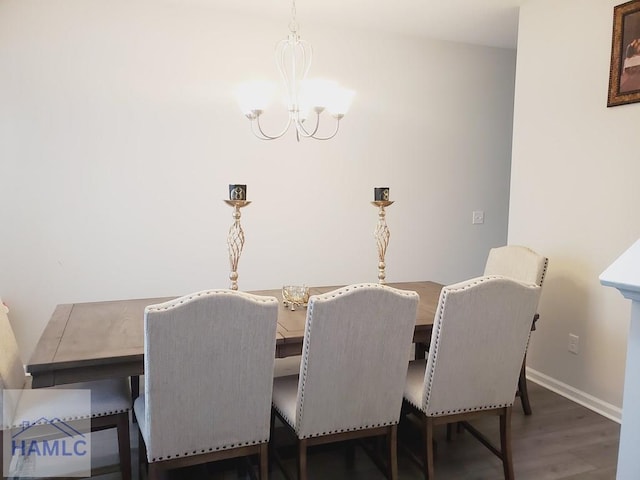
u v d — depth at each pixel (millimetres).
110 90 3262
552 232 3143
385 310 1801
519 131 3377
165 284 3506
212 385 1657
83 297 3324
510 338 2031
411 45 4031
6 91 3051
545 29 3152
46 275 3232
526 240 3338
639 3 2564
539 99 3211
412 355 3582
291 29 3656
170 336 1545
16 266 3168
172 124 3418
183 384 1616
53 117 3154
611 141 2746
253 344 1666
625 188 2680
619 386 2758
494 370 2055
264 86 2568
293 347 2014
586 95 2889
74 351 1780
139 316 2289
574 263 3000
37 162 3146
